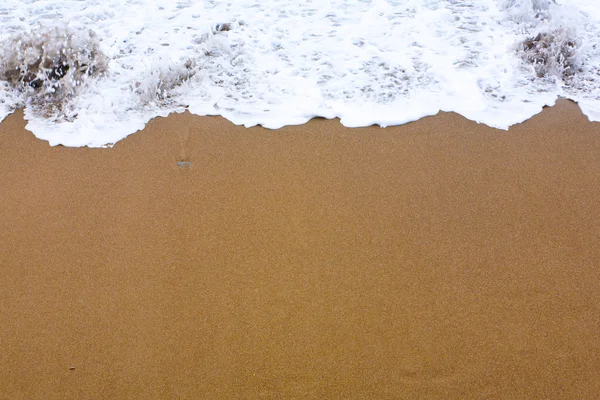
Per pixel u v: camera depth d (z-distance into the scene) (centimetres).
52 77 427
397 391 244
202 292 285
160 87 421
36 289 287
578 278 294
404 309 278
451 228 320
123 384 247
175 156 367
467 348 261
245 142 379
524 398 242
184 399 241
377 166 360
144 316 275
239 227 319
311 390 245
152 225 320
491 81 434
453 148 374
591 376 250
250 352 259
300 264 299
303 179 350
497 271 297
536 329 270
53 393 244
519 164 362
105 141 379
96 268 297
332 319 273
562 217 327
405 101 414
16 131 389
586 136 385
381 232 317
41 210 329
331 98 418
